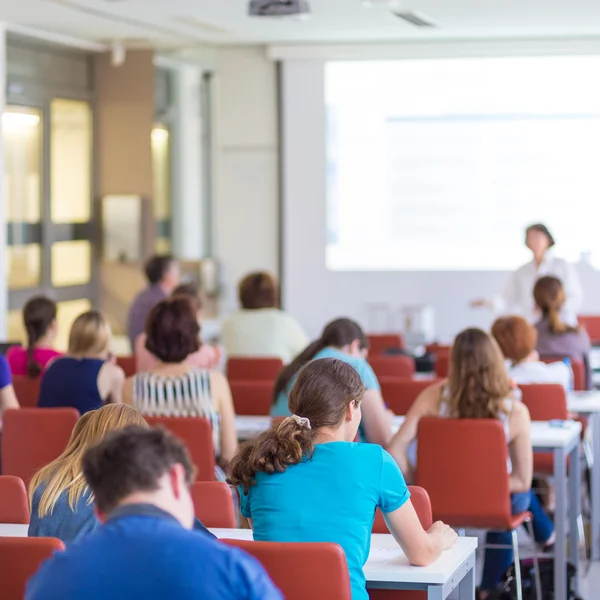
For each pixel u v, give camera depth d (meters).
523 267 11.29
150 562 2.45
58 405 6.89
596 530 7.68
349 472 3.77
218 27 12.49
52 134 12.83
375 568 3.92
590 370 8.73
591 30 12.91
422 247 14.15
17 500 4.44
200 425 5.90
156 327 6.34
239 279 14.41
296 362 6.26
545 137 13.78
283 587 3.35
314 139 14.16
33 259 12.53
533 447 6.29
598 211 13.73
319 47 13.86
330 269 14.28
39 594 2.47
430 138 14.03
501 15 11.80
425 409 5.97
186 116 13.86
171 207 13.77
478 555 7.45
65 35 12.68
